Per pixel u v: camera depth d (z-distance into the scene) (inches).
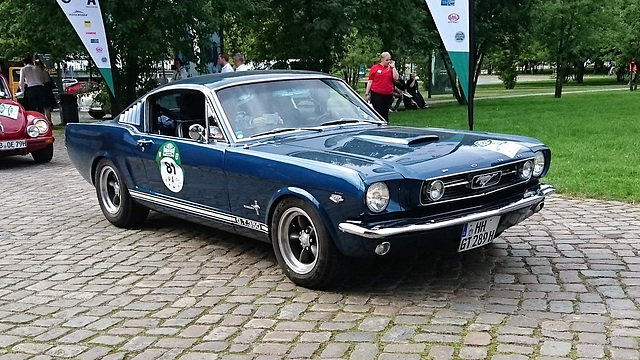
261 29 914.7
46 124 482.6
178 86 241.3
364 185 168.2
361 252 175.5
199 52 717.9
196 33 702.5
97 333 170.4
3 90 504.4
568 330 157.4
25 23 681.0
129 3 647.8
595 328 158.1
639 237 236.4
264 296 190.5
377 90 587.2
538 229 250.5
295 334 162.9
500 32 1034.7
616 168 354.3
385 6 873.5
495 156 188.1
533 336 154.7
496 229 189.5
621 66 1653.5
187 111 236.7
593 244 229.0
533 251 222.7
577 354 144.6
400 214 173.8
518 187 197.3
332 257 183.2
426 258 217.6
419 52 988.6
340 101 240.7
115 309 186.7
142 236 264.8
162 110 250.1
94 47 434.6
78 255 242.4
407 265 211.2
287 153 195.5
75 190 374.3
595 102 893.8
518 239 237.8
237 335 164.4
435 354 147.6
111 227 282.0
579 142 465.1
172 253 239.3
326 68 918.4
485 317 167.3
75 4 424.2
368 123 236.4
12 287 209.8
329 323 168.4
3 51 874.1
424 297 183.5
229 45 966.4
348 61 1348.4
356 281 198.8
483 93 1342.3
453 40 321.1
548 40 1072.8
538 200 196.7
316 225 183.2
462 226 177.6
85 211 316.5
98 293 200.7
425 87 1665.8
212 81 234.1
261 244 245.6
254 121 218.8
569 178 334.0
